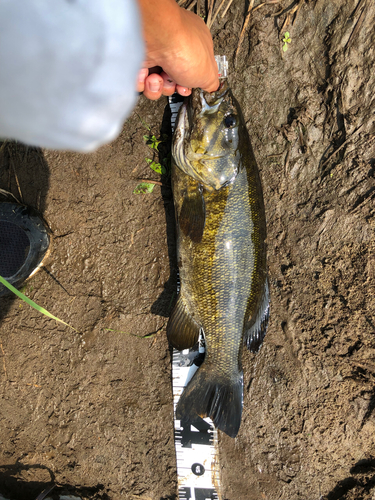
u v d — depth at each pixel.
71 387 0.53
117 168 0.52
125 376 0.52
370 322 0.49
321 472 0.49
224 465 0.51
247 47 0.49
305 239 0.50
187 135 0.45
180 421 0.51
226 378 0.47
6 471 0.53
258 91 0.50
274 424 0.50
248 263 0.45
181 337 0.48
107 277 0.52
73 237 0.53
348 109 0.48
